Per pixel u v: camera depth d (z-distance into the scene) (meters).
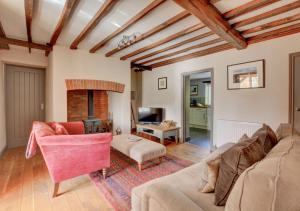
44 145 1.98
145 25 2.60
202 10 1.94
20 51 3.88
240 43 3.01
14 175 2.61
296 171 0.82
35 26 2.70
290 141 1.39
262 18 2.27
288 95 2.81
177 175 1.67
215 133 3.83
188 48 3.72
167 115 5.10
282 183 0.72
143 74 5.95
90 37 3.17
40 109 4.47
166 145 4.35
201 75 6.39
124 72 4.76
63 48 3.74
